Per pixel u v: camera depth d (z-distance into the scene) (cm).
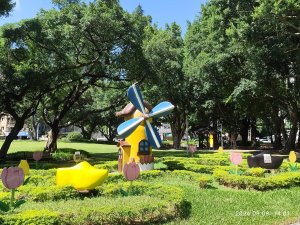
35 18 2012
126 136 1452
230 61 2858
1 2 1756
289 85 2864
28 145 4325
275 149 4109
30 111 2427
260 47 2314
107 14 2084
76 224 690
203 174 1423
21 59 2080
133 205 780
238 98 3023
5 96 2005
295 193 1106
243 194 1085
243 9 2227
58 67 2202
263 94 3041
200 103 3956
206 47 3006
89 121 5966
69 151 2680
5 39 1970
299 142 4306
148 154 1541
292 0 1830
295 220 793
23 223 632
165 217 789
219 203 958
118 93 4088
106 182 1241
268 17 1944
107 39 2183
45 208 759
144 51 2478
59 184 997
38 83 1975
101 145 4619
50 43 2081
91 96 4447
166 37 3300
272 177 1241
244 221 776
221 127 4503
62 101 2750
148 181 1317
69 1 2195
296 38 2359
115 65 2353
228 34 2191
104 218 722
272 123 4434
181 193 930
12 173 763
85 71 2584
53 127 2758
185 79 3591
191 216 823
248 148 4509
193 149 2358
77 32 2064
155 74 2472
